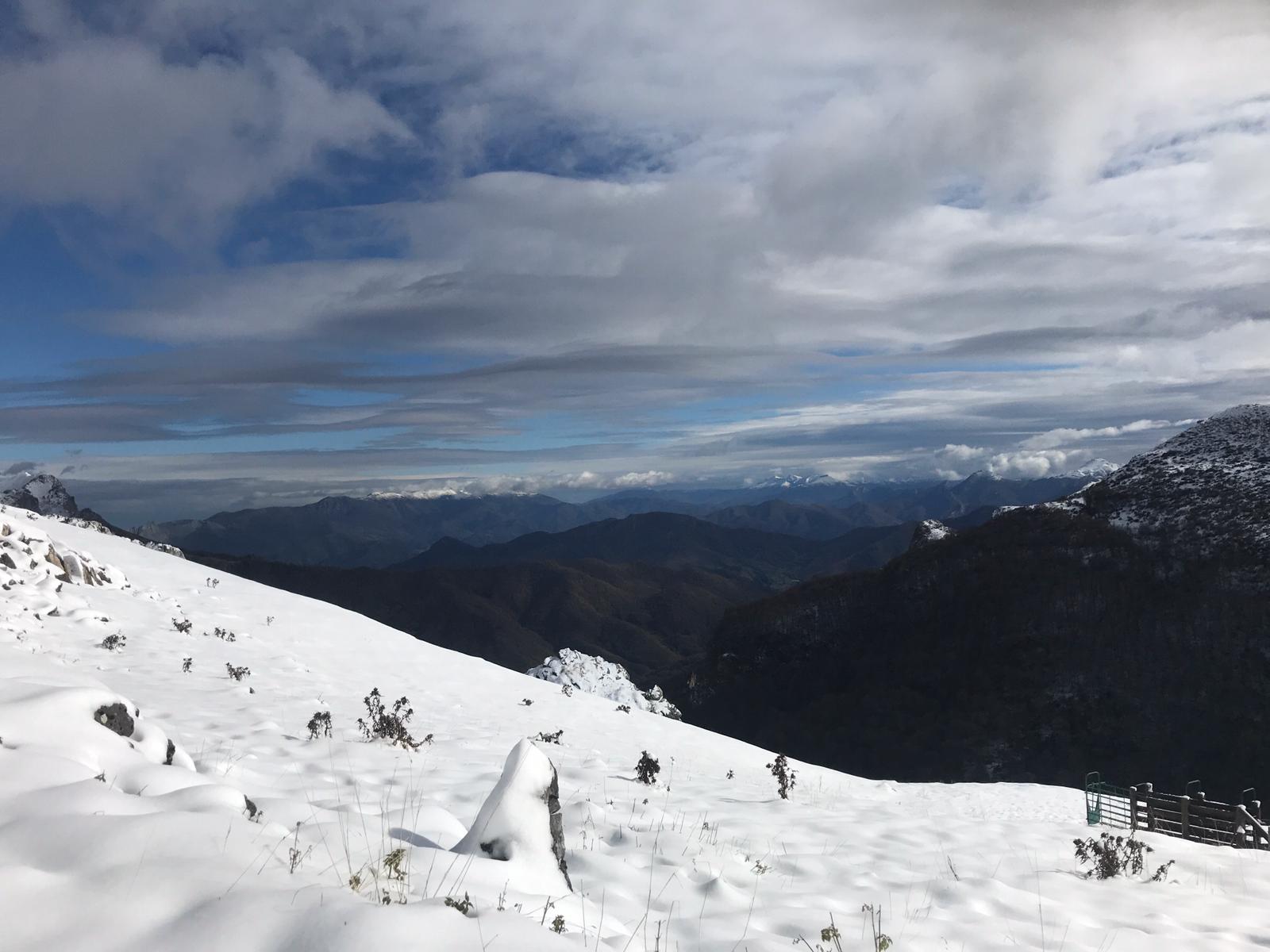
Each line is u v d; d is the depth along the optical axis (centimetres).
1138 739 6444
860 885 674
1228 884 834
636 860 642
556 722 1897
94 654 1527
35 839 307
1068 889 733
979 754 6769
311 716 1236
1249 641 6956
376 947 258
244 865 317
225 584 2877
